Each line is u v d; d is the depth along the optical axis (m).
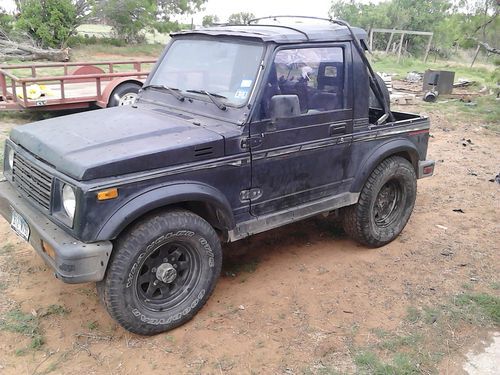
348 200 4.66
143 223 3.38
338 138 4.38
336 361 3.42
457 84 16.53
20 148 3.87
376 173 4.78
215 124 3.84
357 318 3.89
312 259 4.80
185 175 3.50
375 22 31.28
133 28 27.72
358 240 5.02
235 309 3.96
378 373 3.30
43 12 23.70
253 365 3.36
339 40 4.27
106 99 9.50
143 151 3.33
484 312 4.00
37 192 3.56
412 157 5.20
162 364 3.36
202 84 4.18
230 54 4.04
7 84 11.11
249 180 3.89
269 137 3.89
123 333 3.66
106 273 3.33
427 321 3.87
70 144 3.45
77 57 22.77
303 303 4.06
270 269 4.59
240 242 5.10
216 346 3.54
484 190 6.81
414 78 18.08
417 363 3.42
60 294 4.11
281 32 4.04
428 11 32.12
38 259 4.64
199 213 3.92
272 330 3.72
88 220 3.13
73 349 3.50
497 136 9.86
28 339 3.57
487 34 13.38
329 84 4.24
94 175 3.14
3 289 4.16
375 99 5.09
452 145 9.10
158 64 4.66
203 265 3.75
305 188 4.30
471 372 3.37
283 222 4.22
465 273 4.62
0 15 24.03
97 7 26.39
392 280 4.46
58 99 9.19
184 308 3.70
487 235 5.43
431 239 5.30
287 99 3.68
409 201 5.23
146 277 3.57
